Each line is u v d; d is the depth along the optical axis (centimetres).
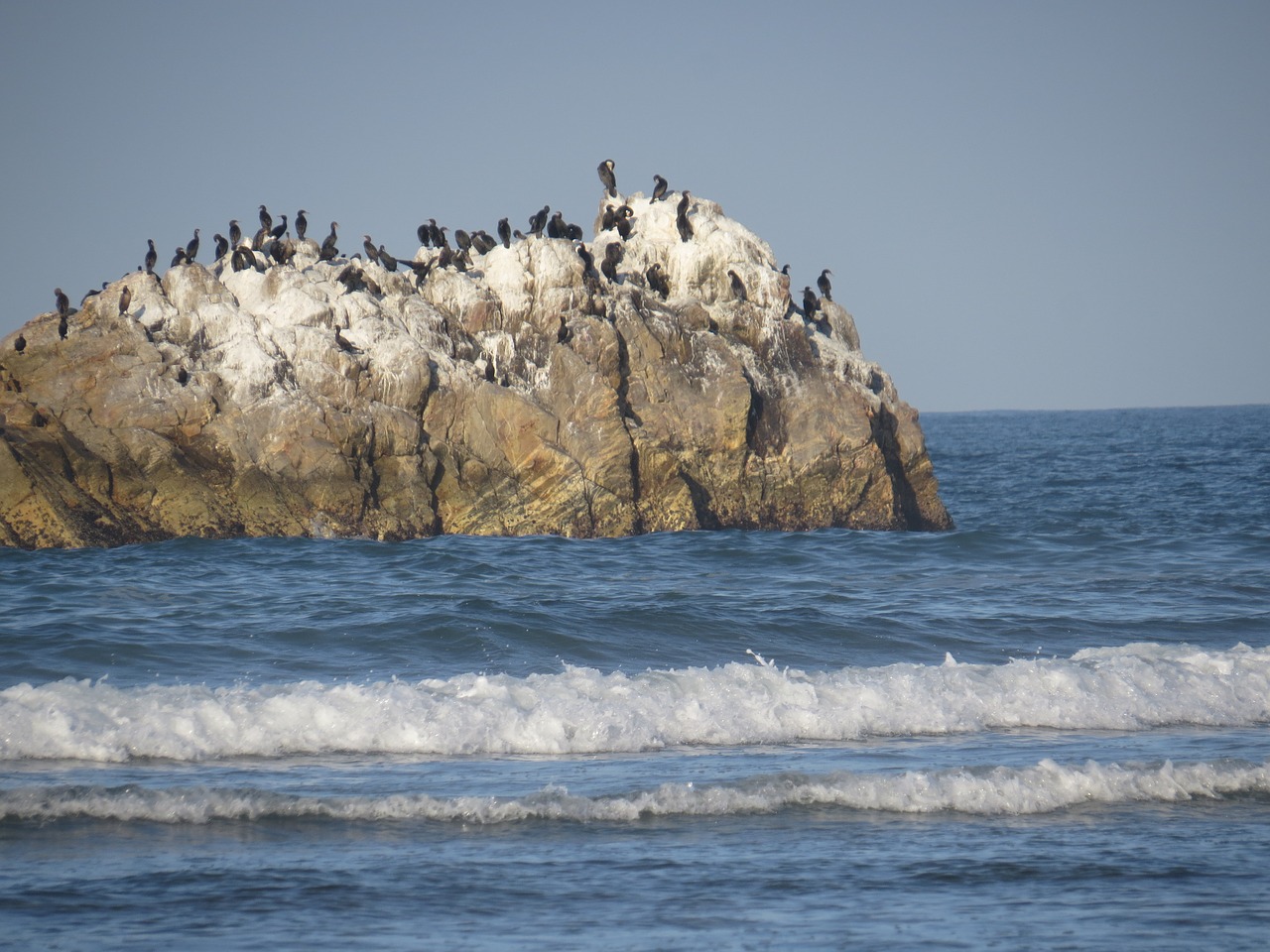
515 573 3123
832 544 3700
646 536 3866
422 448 3941
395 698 1631
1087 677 1864
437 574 3080
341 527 3775
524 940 1020
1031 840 1266
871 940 1026
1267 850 1249
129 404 3738
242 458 3753
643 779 1443
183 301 3991
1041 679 1855
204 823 1260
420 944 1009
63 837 1213
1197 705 1831
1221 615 2620
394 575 3056
